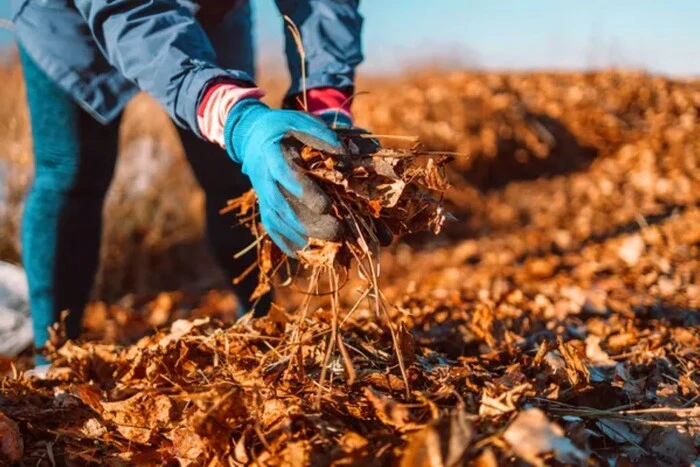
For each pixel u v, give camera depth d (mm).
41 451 1242
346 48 1578
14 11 1708
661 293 2234
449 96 4816
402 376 1244
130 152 3871
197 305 2990
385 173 1125
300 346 1218
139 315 2818
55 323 1797
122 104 1693
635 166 4387
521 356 1447
